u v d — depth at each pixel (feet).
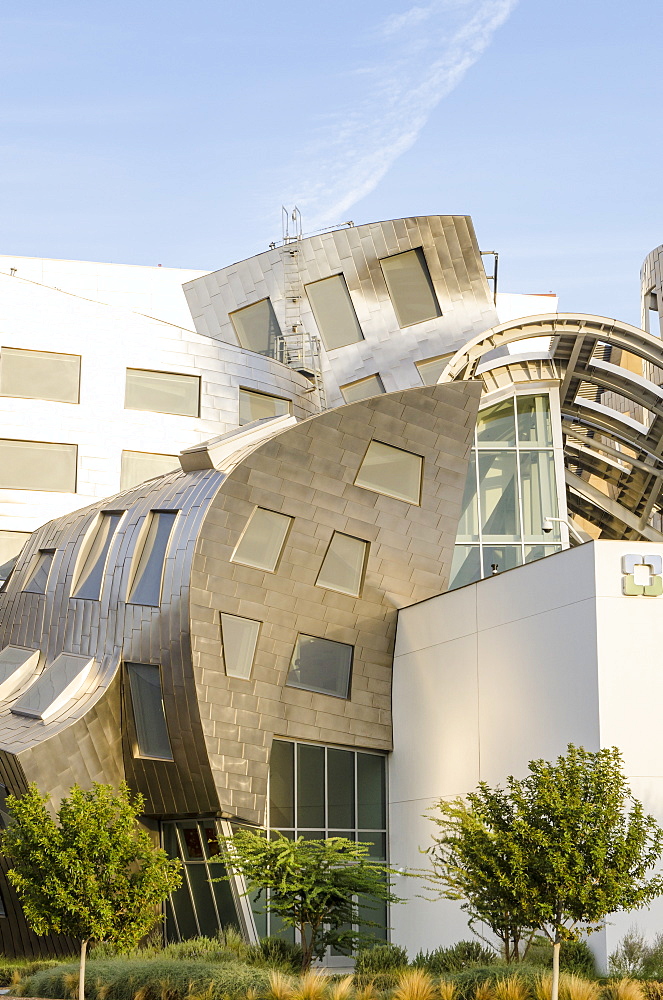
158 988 77.61
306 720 104.73
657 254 235.40
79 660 104.37
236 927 98.27
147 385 135.54
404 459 108.27
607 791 66.03
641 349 124.16
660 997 71.31
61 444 131.03
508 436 127.75
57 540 114.21
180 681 99.04
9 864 102.42
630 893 64.39
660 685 86.33
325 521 104.42
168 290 202.18
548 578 92.17
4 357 130.52
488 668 97.60
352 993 75.87
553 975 66.13
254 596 101.50
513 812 69.56
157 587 100.78
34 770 97.04
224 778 99.66
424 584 109.91
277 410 140.87
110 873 75.25
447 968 84.84
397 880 106.01
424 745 104.88
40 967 94.27
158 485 108.99
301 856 86.58
